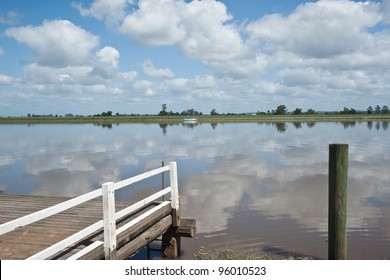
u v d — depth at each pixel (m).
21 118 131.12
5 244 6.16
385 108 148.25
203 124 92.50
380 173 18.22
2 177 18.97
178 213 8.28
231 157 25.36
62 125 99.50
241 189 14.98
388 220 10.55
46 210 4.68
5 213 8.15
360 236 9.27
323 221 10.50
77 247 5.97
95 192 5.65
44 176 19.02
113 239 6.00
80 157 26.59
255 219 10.75
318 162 22.42
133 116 143.12
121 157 26.30
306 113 150.00
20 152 30.75
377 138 40.84
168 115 152.38
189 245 8.80
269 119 114.75
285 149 30.19
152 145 35.47
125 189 15.10
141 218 7.01
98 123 111.69
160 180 16.95
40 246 6.07
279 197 13.52
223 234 9.50
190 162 23.17
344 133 50.12
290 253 8.20
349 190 14.53
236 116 135.25
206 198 13.46
